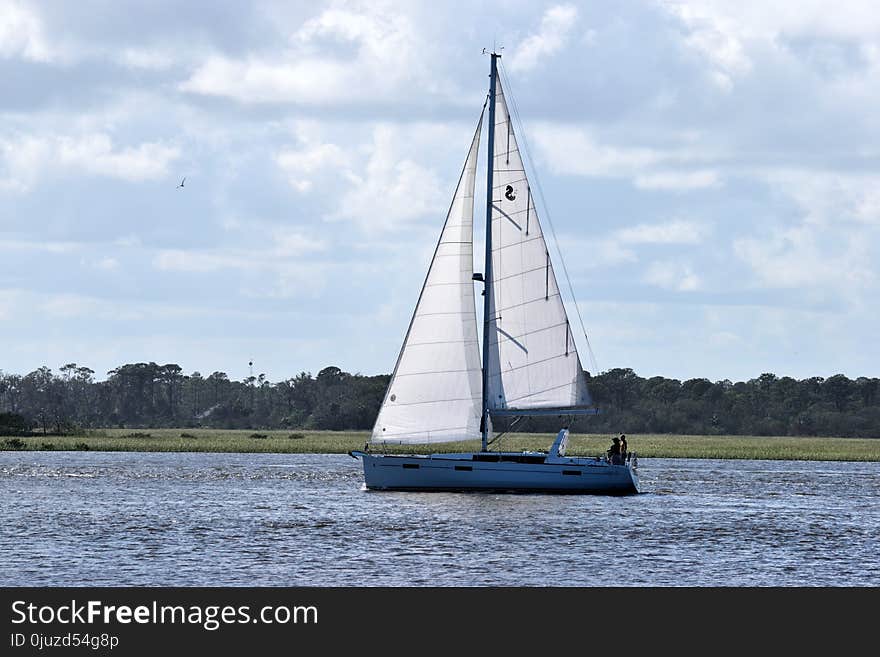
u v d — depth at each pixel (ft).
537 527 429.79
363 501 505.66
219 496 552.00
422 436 513.86
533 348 522.06
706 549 391.24
